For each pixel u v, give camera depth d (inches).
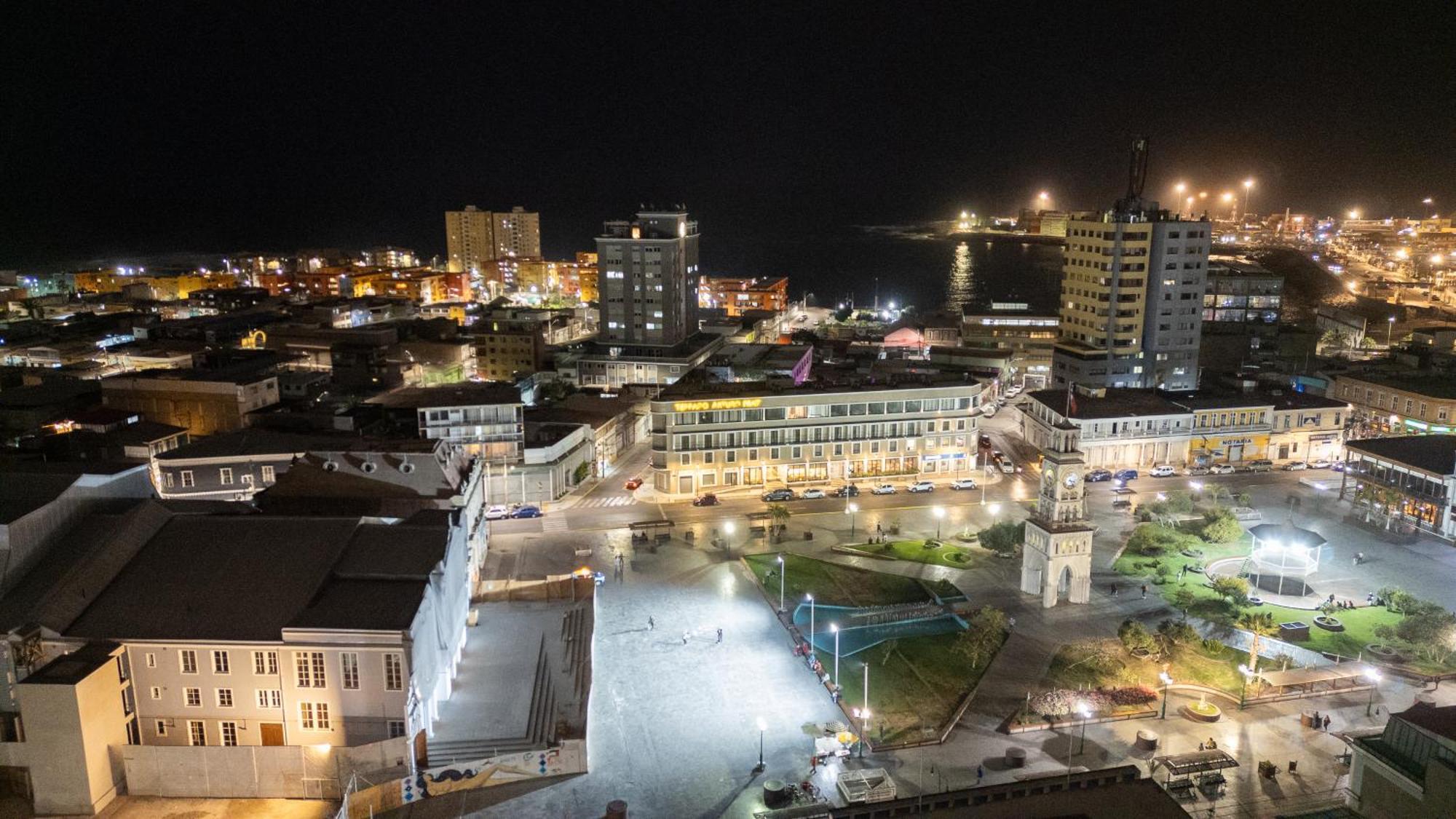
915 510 5994.1
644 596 4692.4
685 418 6225.4
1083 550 4537.4
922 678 3880.4
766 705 3688.5
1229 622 4360.2
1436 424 6668.3
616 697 3742.6
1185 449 6850.4
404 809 3080.7
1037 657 4050.2
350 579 3395.7
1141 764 3294.8
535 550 5305.1
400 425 6328.7
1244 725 3533.5
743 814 3038.9
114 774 3090.6
